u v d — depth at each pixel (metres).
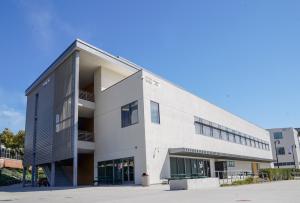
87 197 12.85
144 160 22.73
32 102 37.03
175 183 16.03
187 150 25.08
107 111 28.09
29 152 35.28
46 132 31.41
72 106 26.58
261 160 45.94
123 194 13.77
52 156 29.05
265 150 54.22
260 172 27.30
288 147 71.50
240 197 10.01
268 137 58.12
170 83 28.28
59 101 29.39
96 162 28.17
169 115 26.86
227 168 36.66
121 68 30.56
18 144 54.94
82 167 31.53
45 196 14.61
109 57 29.20
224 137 37.81
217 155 29.91
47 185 30.91
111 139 26.83
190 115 30.50
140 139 23.53
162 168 24.14
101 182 27.03
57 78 30.72
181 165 26.89
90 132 30.30
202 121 32.78
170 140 26.08
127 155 24.53
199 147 30.88
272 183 21.52
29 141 35.88
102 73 30.12
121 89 26.81
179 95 29.30
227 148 37.88
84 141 27.92
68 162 32.12
